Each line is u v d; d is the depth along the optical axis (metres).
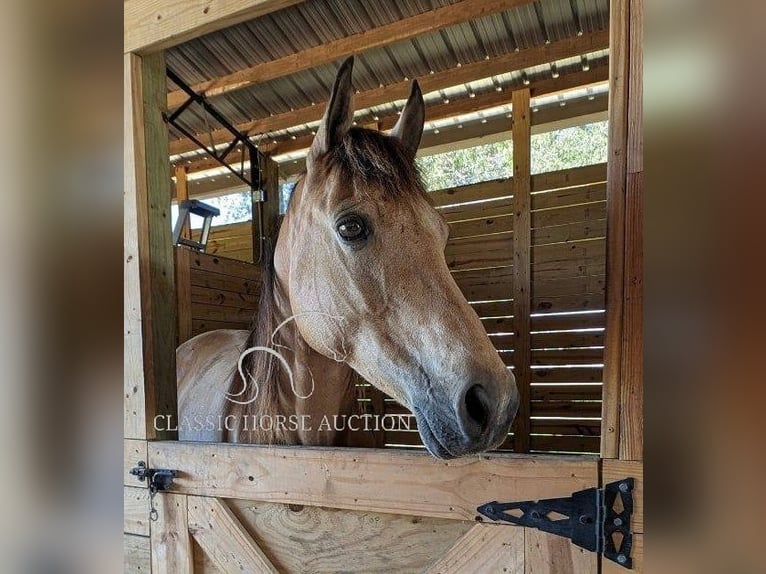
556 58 2.17
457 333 0.73
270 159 3.02
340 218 0.80
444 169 4.02
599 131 3.88
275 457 0.87
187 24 0.99
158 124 1.13
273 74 2.11
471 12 1.77
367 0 1.76
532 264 2.58
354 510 0.81
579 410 2.50
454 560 0.73
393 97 2.49
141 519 1.00
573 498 0.66
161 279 1.10
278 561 0.88
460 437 0.69
